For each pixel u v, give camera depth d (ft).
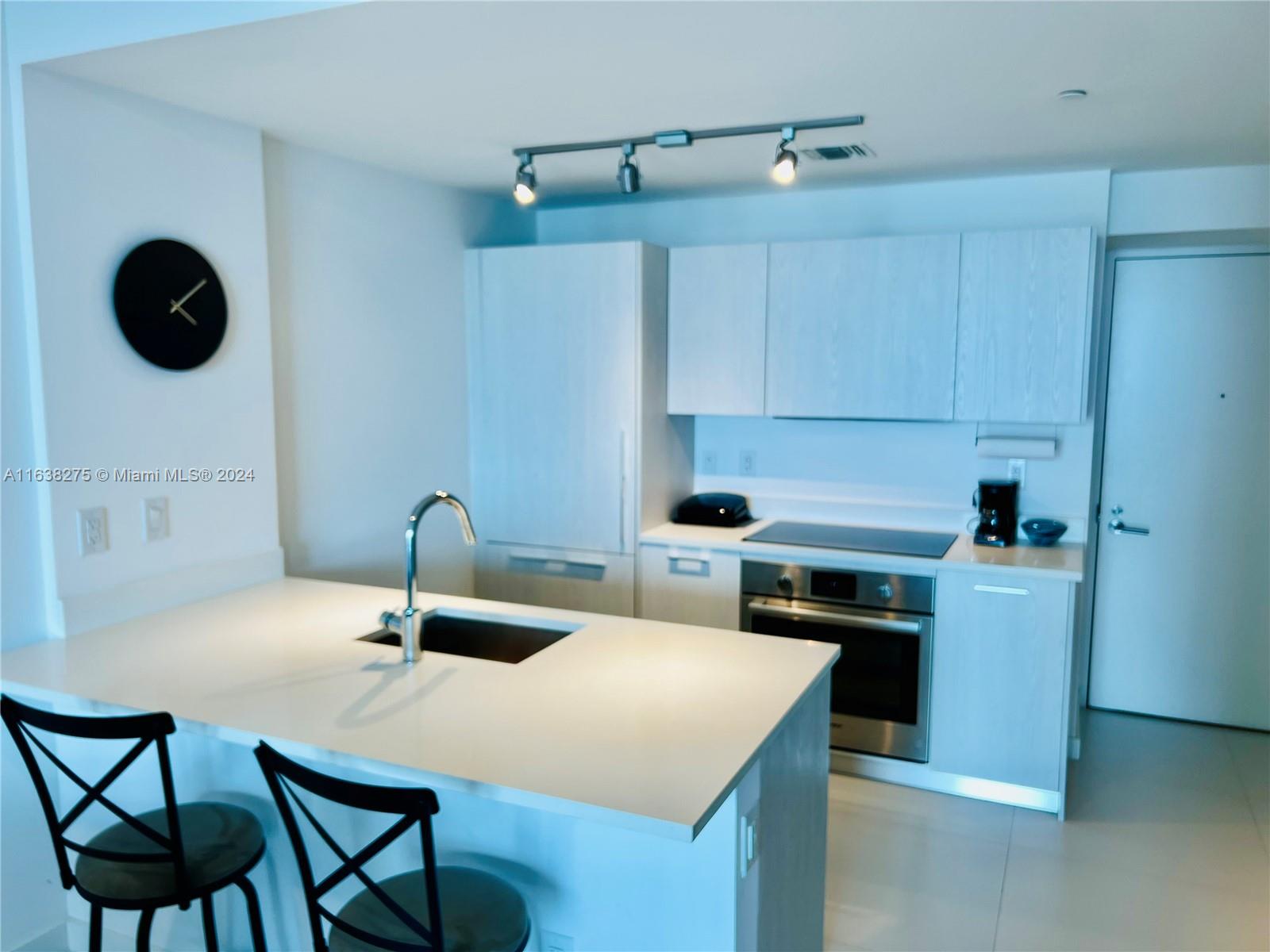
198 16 6.63
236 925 7.95
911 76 7.61
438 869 6.50
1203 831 10.51
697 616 12.46
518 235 14.55
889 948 8.42
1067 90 8.00
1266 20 6.28
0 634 7.70
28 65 7.40
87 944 8.45
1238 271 12.76
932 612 11.12
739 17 6.28
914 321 11.71
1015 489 12.12
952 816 10.85
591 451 12.83
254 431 9.70
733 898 5.96
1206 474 13.23
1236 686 13.43
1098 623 14.06
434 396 12.80
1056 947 8.45
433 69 7.49
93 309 8.07
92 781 8.21
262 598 9.30
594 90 8.06
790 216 13.33
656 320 12.78
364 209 11.33
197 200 8.92
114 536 8.40
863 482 13.35
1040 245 11.03
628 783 5.36
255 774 7.55
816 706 7.49
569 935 6.58
